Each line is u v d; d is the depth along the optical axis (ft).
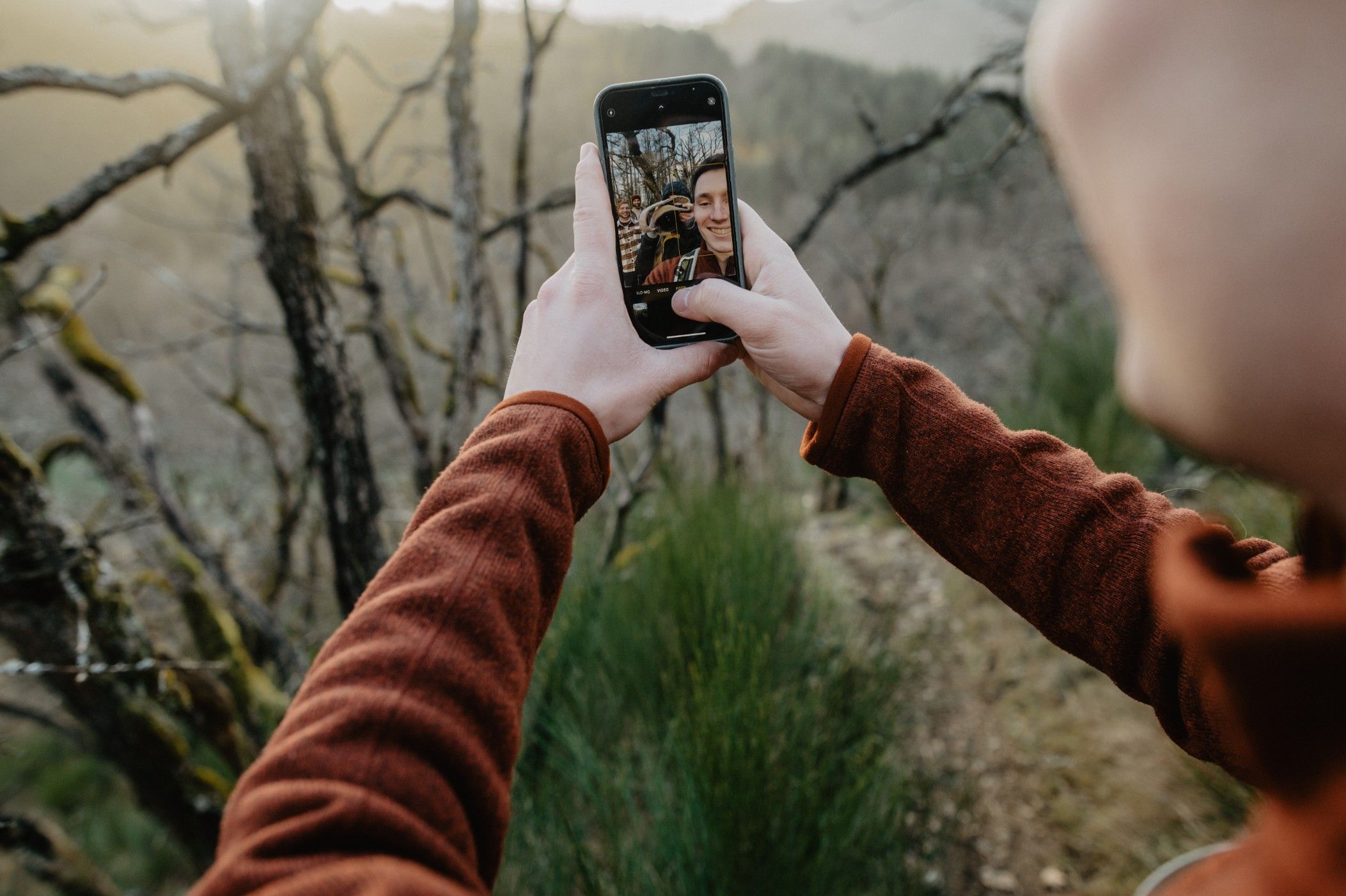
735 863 5.18
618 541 9.56
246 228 11.78
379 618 1.54
